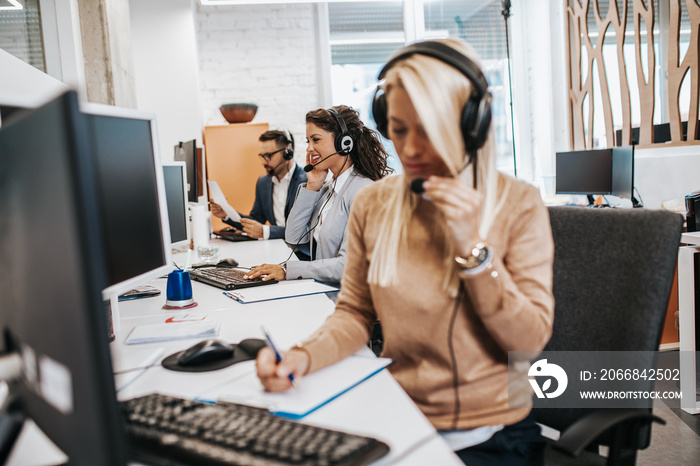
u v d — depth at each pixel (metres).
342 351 0.93
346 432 0.65
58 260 0.44
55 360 0.47
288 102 5.18
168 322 1.28
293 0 3.87
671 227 0.91
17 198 0.50
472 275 0.77
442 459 0.60
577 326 0.98
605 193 3.87
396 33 5.55
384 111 0.92
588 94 4.59
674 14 3.52
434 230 0.90
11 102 0.76
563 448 0.74
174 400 0.72
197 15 5.05
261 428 0.63
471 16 5.54
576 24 4.71
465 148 0.84
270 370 0.79
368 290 1.04
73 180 0.41
